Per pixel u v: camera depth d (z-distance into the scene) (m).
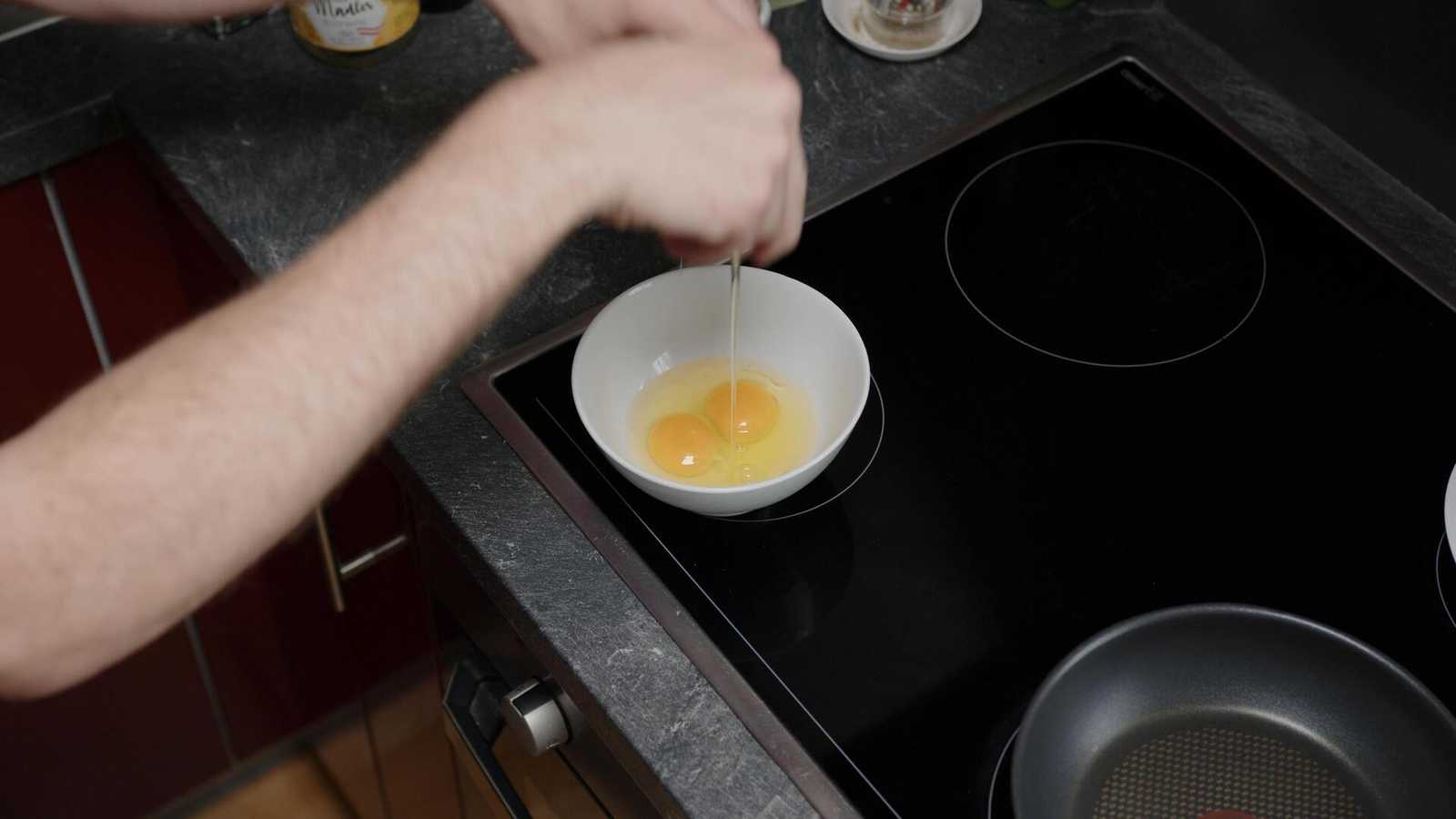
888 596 0.88
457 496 0.92
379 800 1.67
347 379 0.66
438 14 1.20
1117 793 0.81
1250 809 0.81
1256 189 1.11
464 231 0.69
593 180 0.71
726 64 0.77
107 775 1.66
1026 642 0.86
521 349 0.98
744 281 0.95
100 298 1.29
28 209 1.18
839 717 0.83
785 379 0.97
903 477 0.94
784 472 0.92
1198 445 0.96
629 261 1.05
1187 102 1.16
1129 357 1.00
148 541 0.63
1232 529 0.92
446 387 0.97
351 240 0.68
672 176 0.74
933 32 1.18
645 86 0.74
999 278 1.05
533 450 0.93
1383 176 1.14
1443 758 0.79
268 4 1.00
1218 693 0.84
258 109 1.13
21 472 0.62
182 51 1.17
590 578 0.88
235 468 0.64
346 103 1.14
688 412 0.95
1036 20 1.22
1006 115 1.14
